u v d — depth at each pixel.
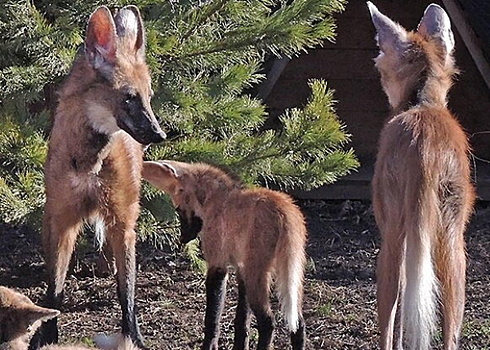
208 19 10.24
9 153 9.30
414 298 6.47
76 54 9.05
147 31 9.48
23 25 9.05
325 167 10.65
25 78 9.22
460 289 6.89
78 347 6.78
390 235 6.81
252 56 11.41
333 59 15.60
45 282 10.80
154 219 10.28
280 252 7.61
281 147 10.52
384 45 7.75
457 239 6.83
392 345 6.98
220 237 8.01
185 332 9.19
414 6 15.49
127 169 8.12
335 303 10.07
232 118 10.40
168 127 10.55
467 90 15.50
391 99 7.80
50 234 8.17
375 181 7.06
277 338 9.02
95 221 8.26
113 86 7.52
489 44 13.32
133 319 8.30
